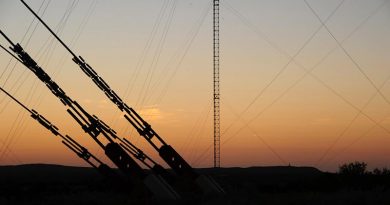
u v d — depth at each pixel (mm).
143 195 49531
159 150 59500
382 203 45344
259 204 46750
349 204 45688
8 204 49562
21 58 46719
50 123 48094
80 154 49344
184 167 59562
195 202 48969
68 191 64812
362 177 73188
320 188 71125
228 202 46844
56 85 48281
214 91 69688
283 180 115188
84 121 49625
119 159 49781
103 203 49375
